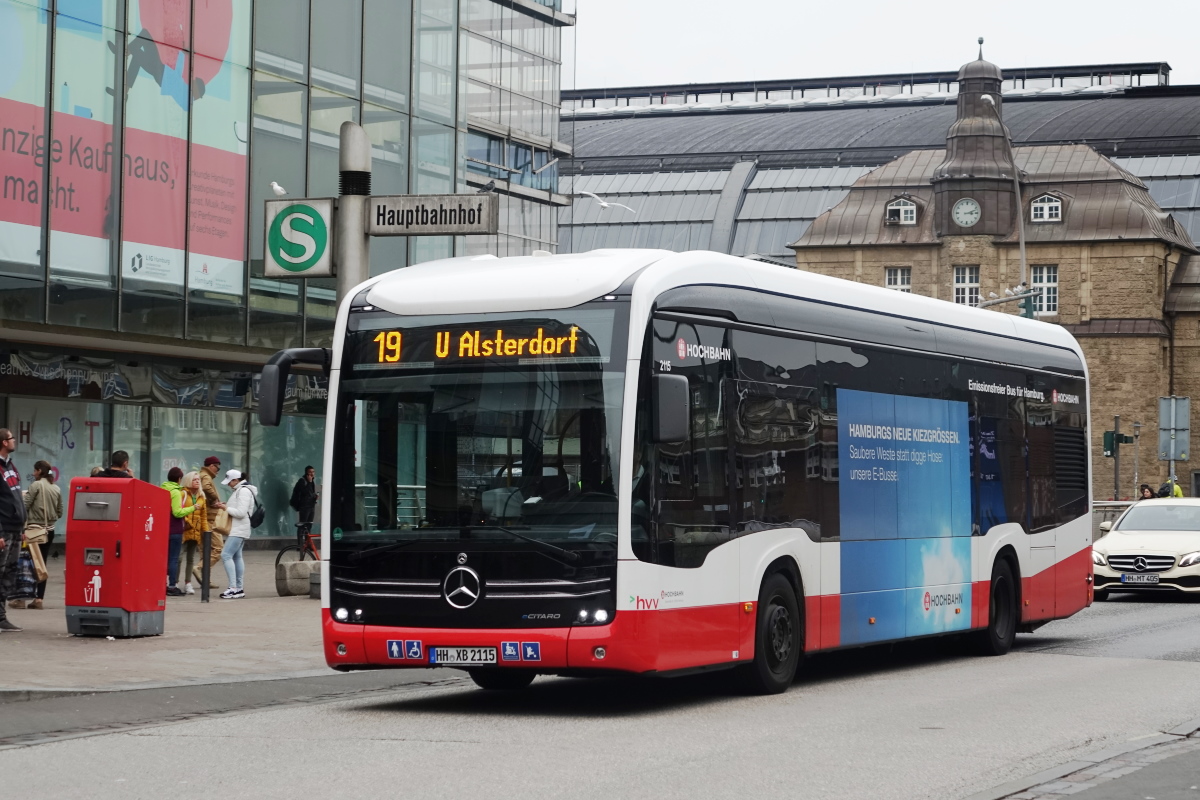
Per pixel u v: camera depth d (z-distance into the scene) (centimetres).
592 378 1154
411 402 1197
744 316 1290
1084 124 10162
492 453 1170
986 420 1698
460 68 3722
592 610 1131
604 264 1186
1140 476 8744
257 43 3167
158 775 904
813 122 10725
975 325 1702
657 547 1155
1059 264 8869
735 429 1262
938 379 1603
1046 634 2005
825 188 9912
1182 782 887
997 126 9019
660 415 1120
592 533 1137
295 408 3612
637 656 1134
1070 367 1919
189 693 1255
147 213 2928
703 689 1366
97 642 1586
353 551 1195
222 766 935
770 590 1311
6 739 1048
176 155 2989
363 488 1201
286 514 3672
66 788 863
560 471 1152
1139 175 9750
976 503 1664
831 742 1041
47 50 2725
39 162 2712
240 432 3541
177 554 2314
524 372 1172
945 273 9000
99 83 2827
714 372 1240
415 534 1177
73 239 2778
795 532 1339
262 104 3184
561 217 10238
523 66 5672
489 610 1150
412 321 1207
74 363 3106
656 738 1059
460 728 1111
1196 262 9188
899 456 1517
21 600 1988
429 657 1163
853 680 1456
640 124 11094
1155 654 1717
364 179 1786
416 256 3616
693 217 10012
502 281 1195
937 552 1577
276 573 2316
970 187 8950
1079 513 1912
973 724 1132
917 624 1530
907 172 9269
